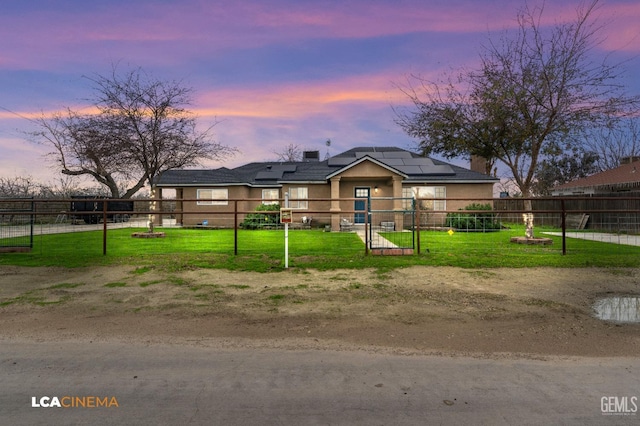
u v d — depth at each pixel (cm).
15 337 451
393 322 501
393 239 1344
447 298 606
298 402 301
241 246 1216
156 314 534
